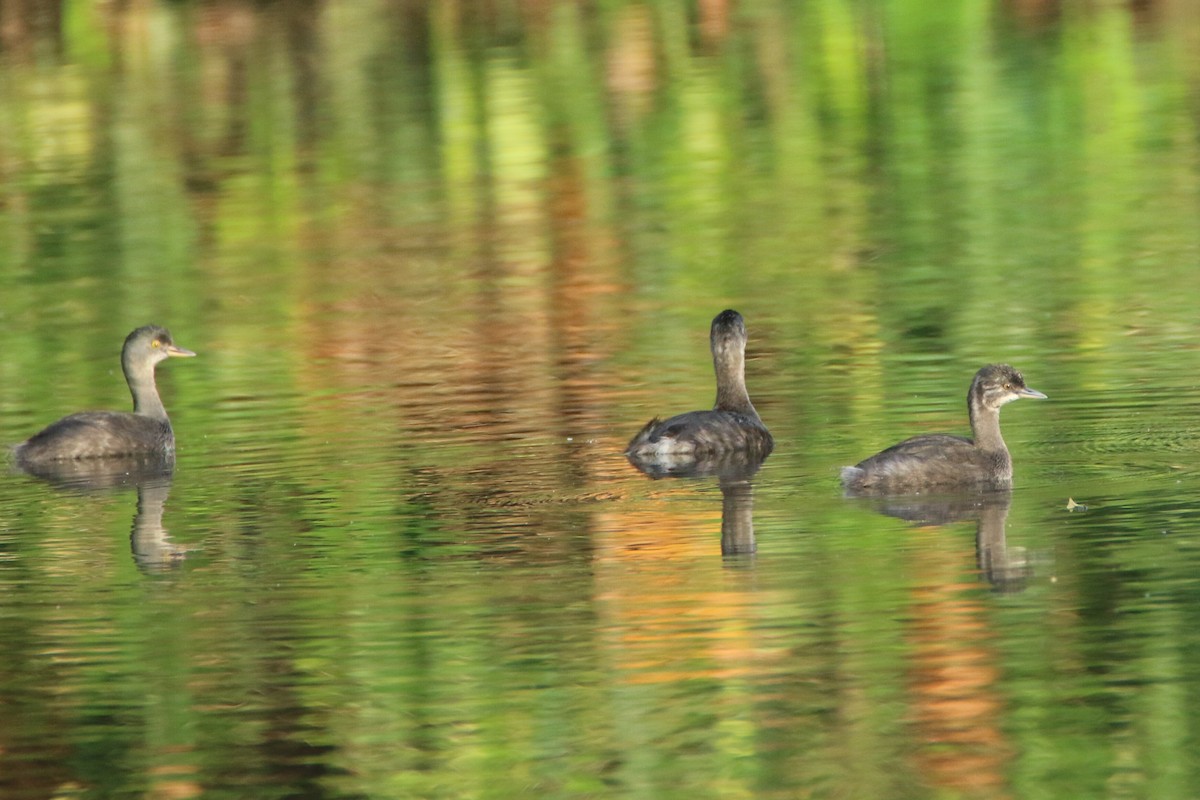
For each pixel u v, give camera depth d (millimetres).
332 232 30453
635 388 20375
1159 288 24000
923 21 46031
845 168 33281
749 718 11547
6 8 48469
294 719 11742
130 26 47656
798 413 18922
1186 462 16375
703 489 16219
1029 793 10625
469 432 18672
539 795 10773
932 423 18250
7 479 17484
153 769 11234
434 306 25344
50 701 12023
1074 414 18250
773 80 40625
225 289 26875
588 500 15977
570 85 40656
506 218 30828
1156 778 10695
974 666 12148
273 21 48156
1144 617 12766
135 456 18031
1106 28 44375
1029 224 28438
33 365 22953
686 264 27078
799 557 14211
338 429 19000
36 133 38094
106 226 31156
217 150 36344
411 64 43281
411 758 11242
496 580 13914
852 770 10922
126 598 13805
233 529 15508
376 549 14797
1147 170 31828
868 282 25297
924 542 14469
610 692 11906
